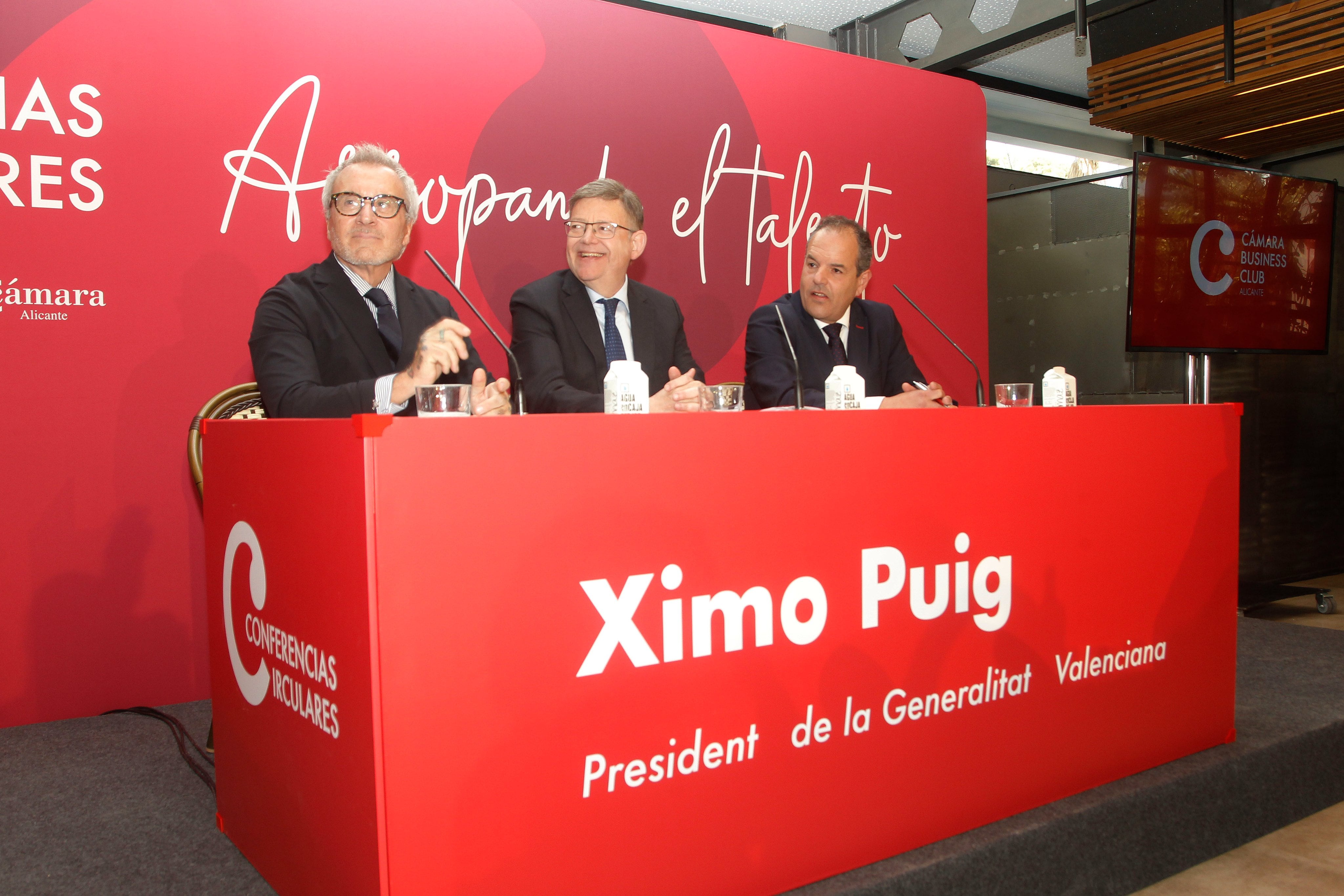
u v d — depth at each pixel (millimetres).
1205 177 3758
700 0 4359
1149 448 1845
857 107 3861
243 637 1480
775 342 2754
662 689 1241
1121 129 4547
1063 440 1701
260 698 1412
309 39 2795
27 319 2469
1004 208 5078
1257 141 4734
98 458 2561
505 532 1118
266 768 1399
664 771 1246
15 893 1425
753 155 3615
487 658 1106
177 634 2664
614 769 1202
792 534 1358
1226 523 2004
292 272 2723
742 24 4578
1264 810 1985
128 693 2605
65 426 2520
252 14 2715
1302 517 4641
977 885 1506
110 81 2545
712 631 1285
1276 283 3982
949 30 4297
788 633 1358
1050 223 4887
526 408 2465
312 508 1175
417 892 1062
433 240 3006
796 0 4398
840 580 1409
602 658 1190
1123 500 1798
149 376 2615
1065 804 1682
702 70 3490
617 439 1202
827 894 1356
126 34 2561
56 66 2482
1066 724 1714
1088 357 4750
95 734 2363
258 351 2094
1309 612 3953
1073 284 4789
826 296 2770
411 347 2297
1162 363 4414
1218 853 1895
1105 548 1770
